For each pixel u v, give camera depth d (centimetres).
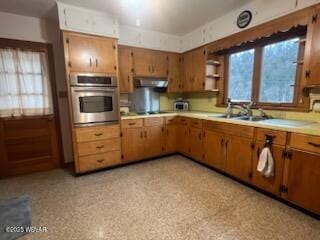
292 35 235
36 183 261
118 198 218
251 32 254
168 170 298
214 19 303
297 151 182
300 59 229
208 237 157
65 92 315
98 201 212
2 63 267
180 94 429
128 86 335
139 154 328
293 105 239
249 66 296
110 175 282
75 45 257
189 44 365
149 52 352
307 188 178
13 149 287
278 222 174
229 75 330
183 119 347
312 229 164
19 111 285
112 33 281
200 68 344
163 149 354
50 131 311
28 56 282
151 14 278
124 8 258
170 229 166
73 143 269
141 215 186
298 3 203
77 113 266
